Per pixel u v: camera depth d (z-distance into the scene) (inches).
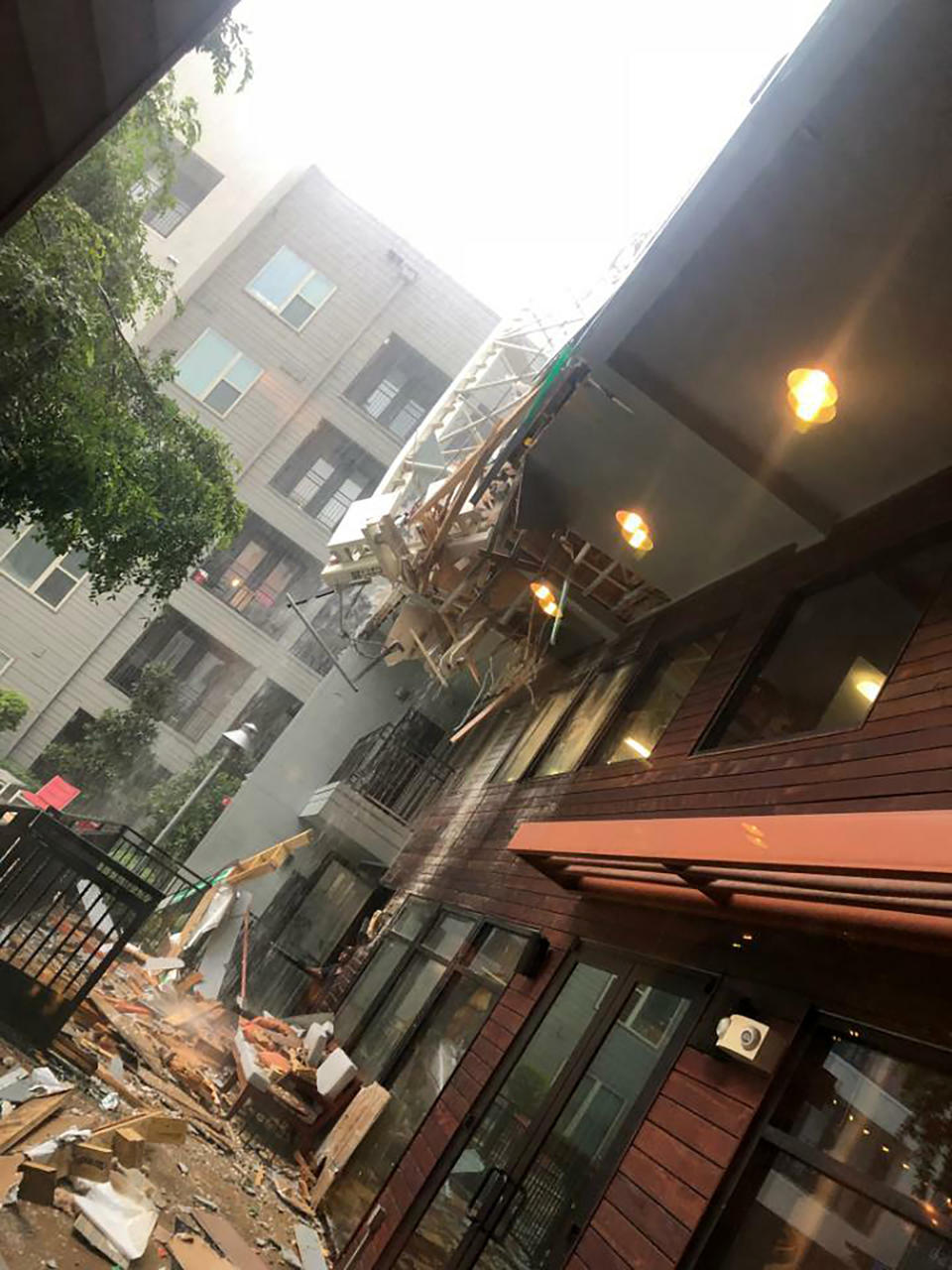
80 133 101.8
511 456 280.1
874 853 118.8
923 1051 134.3
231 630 877.8
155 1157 228.5
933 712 173.6
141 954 464.8
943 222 162.9
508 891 325.4
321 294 925.8
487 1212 202.4
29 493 292.8
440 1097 261.0
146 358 391.2
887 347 188.9
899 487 225.1
